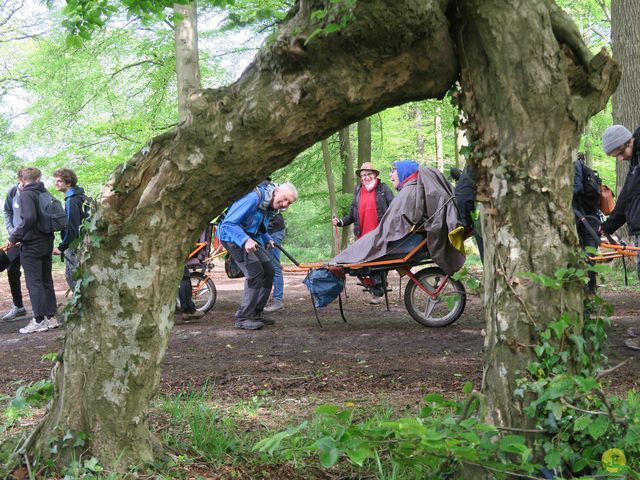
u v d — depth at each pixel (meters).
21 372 5.98
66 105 16.34
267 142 2.64
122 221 2.75
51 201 8.42
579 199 6.57
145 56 15.92
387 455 3.21
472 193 6.23
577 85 2.65
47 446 2.84
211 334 7.82
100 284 2.79
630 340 6.30
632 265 11.28
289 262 24.56
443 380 5.25
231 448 3.28
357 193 9.75
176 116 16.58
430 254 7.39
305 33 2.48
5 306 11.38
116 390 2.83
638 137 5.70
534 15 2.52
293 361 6.24
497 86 2.58
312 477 3.02
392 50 2.50
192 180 2.70
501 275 2.66
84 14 3.91
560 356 2.59
